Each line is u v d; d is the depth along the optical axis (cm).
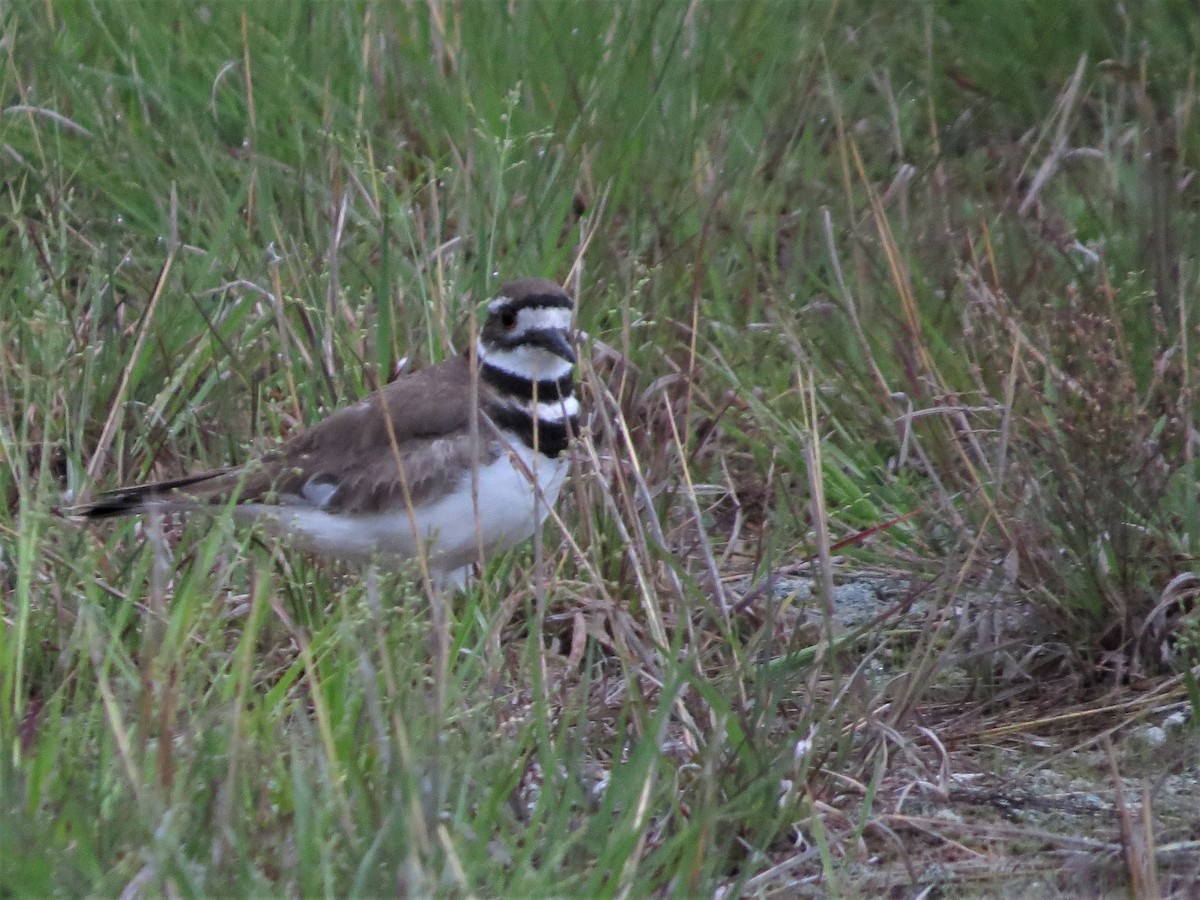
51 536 1009
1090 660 1038
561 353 1014
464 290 1262
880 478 1246
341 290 1249
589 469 1105
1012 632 1083
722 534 1222
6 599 1016
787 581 1156
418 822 682
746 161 1508
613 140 1470
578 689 982
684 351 1289
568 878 721
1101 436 1041
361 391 1180
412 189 1369
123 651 835
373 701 741
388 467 1011
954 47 1773
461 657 988
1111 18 1742
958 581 1002
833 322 1330
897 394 1220
